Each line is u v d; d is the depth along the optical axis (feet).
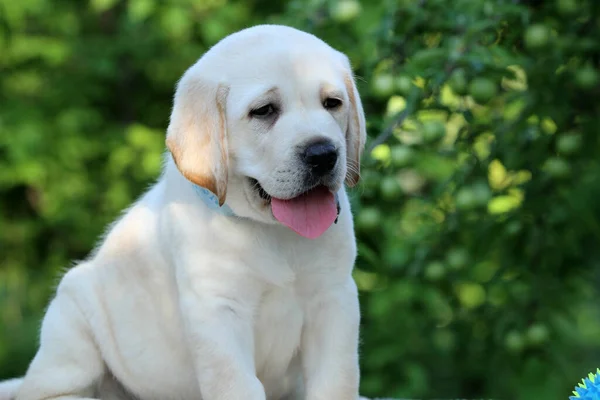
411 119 30.14
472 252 33.06
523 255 33.71
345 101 21.66
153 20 49.73
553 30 32.07
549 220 33.09
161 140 50.47
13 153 48.80
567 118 32.24
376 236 31.55
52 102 52.19
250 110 20.89
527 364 35.29
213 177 21.01
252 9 50.44
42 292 51.70
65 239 52.65
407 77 29.78
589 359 48.78
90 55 52.90
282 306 22.07
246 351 21.77
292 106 20.92
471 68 29.30
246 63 21.08
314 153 20.39
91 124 52.29
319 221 20.86
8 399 25.57
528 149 32.37
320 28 32.55
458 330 36.22
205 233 21.57
